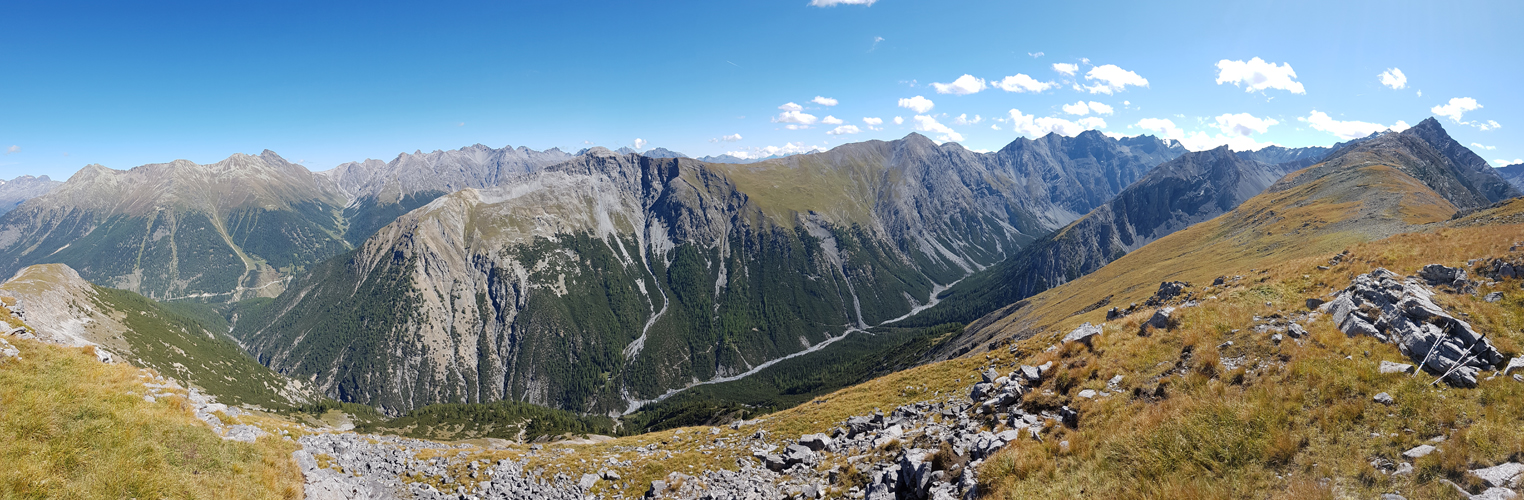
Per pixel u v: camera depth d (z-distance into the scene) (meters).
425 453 42.97
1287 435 18.53
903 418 38.44
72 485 18.59
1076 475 20.00
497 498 34.09
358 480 34.16
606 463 40.78
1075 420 26.11
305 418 196.12
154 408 25.75
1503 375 18.91
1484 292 26.20
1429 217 123.75
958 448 25.84
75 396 23.47
